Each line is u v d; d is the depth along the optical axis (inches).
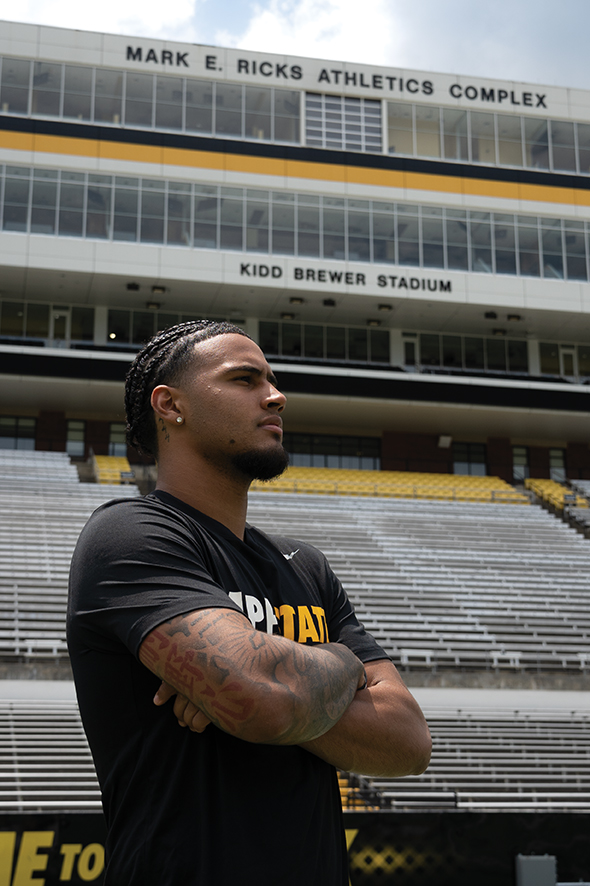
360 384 1169.4
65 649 554.9
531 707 559.2
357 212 1182.9
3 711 468.4
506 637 655.8
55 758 404.5
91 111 1144.2
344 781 374.3
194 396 56.8
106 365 1103.6
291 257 1142.3
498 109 1263.5
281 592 55.4
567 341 1322.6
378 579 752.3
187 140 1155.3
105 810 50.5
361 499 1037.8
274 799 46.6
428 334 1286.9
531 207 1227.2
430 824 297.1
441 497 1144.8
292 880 44.9
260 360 58.8
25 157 1099.9
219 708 42.9
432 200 1203.2
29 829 265.4
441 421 1259.2
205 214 1139.3
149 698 47.8
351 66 1235.2
